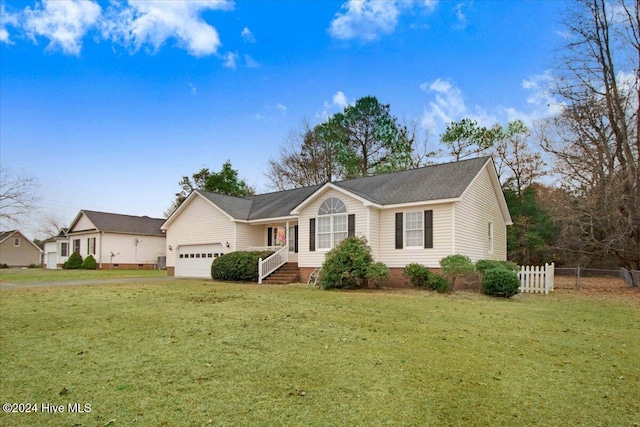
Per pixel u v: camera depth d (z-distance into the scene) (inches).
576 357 259.8
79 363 234.8
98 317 365.1
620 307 498.3
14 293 546.9
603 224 862.5
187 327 319.6
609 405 184.4
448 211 675.4
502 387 203.3
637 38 844.0
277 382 203.6
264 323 335.6
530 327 347.3
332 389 195.6
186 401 181.2
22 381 207.5
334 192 775.7
